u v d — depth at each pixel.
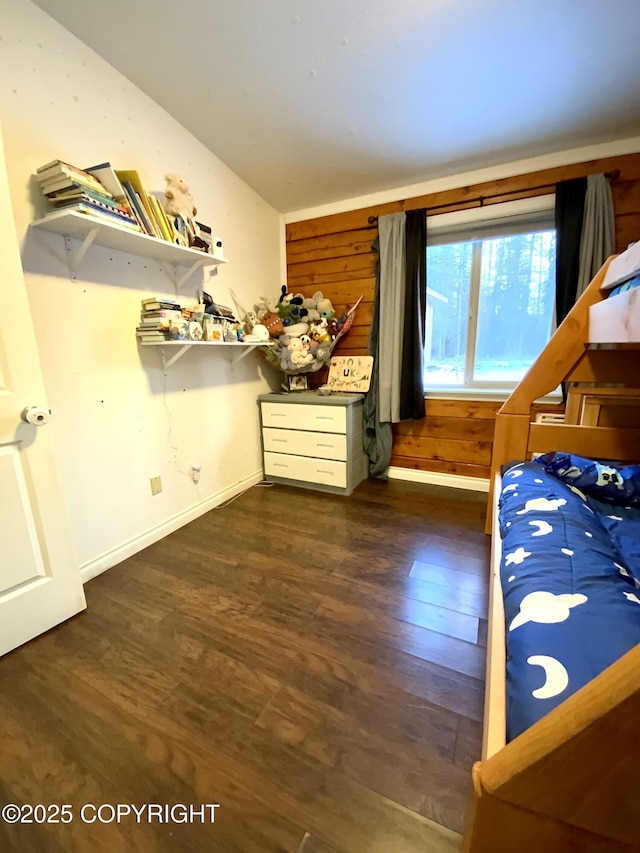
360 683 1.20
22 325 1.31
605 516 1.30
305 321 2.73
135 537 2.01
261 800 0.89
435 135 2.08
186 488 2.32
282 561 1.88
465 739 1.02
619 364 1.80
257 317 2.72
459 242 2.52
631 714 0.39
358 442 2.80
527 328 2.51
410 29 1.51
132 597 1.64
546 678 0.62
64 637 1.42
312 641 1.37
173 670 1.26
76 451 1.71
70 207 1.41
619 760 0.41
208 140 2.18
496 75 1.69
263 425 2.91
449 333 2.73
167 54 1.64
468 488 2.75
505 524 1.26
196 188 2.21
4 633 1.33
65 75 1.54
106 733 1.06
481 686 1.18
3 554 1.32
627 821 0.44
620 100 1.78
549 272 2.39
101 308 1.77
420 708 1.11
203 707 1.13
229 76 1.75
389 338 2.64
